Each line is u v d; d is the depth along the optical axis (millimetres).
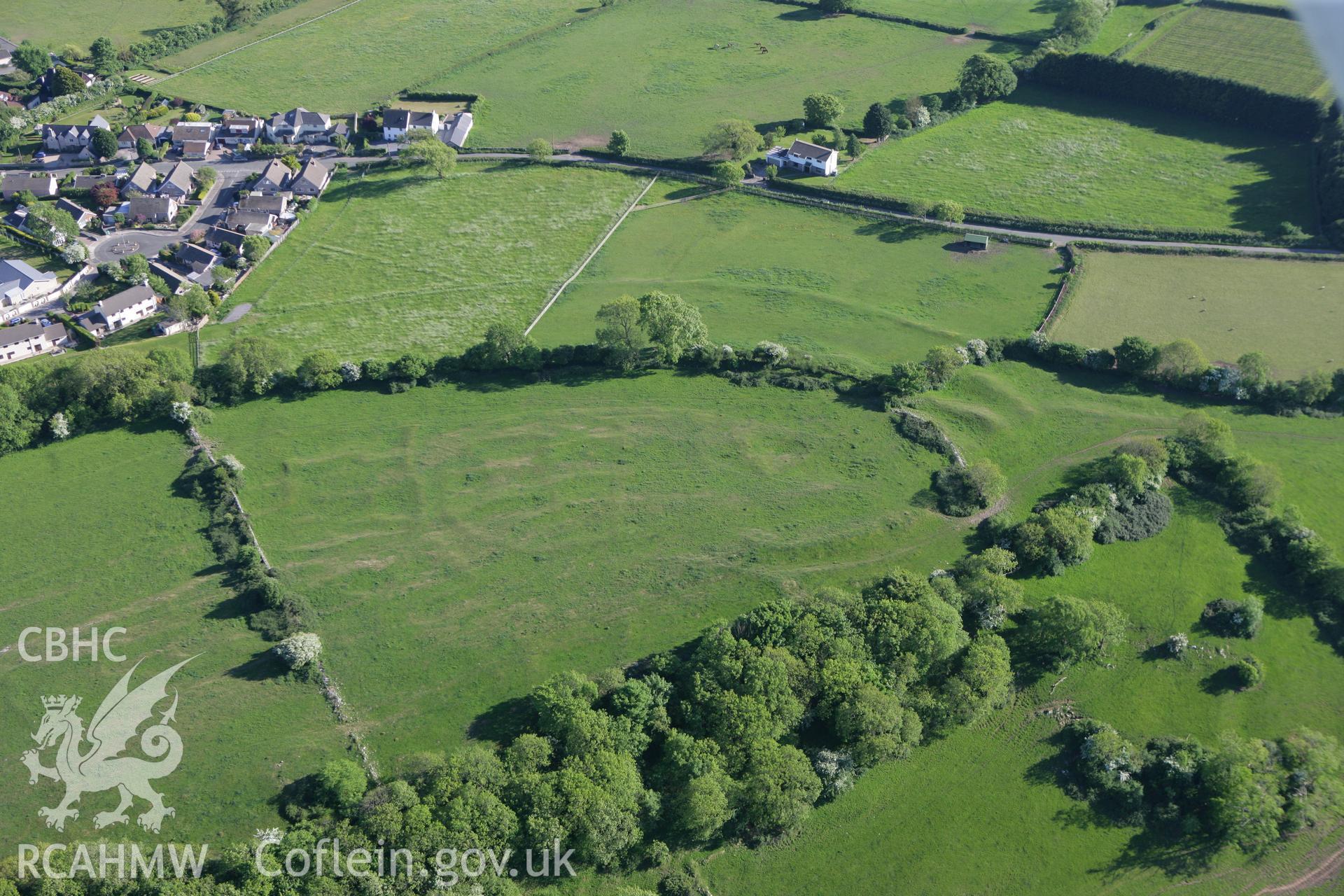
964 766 139750
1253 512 171000
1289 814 131250
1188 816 133250
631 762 134000
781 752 133125
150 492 174500
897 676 143125
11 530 167500
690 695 141500
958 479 177625
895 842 131875
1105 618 150000
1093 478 177875
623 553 166250
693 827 127500
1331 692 147125
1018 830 133000
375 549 166500
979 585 154375
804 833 132375
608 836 125438
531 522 171250
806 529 170125
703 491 177125
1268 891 127000
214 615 155250
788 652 143125
